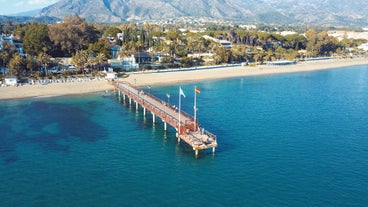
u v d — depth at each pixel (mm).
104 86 127250
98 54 157875
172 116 78250
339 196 49156
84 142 70750
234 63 198750
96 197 49000
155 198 48656
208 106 101438
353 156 63719
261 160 61469
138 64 163750
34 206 46844
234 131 77625
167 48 186000
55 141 71125
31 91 116000
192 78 152125
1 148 67000
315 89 131500
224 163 60188
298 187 51656
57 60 154875
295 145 69250
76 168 58375
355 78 162000
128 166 59188
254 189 51000
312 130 79125
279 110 97312
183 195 49406
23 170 57625
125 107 100250
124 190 50875
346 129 80250
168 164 59906
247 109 98000
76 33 176375
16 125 81125
